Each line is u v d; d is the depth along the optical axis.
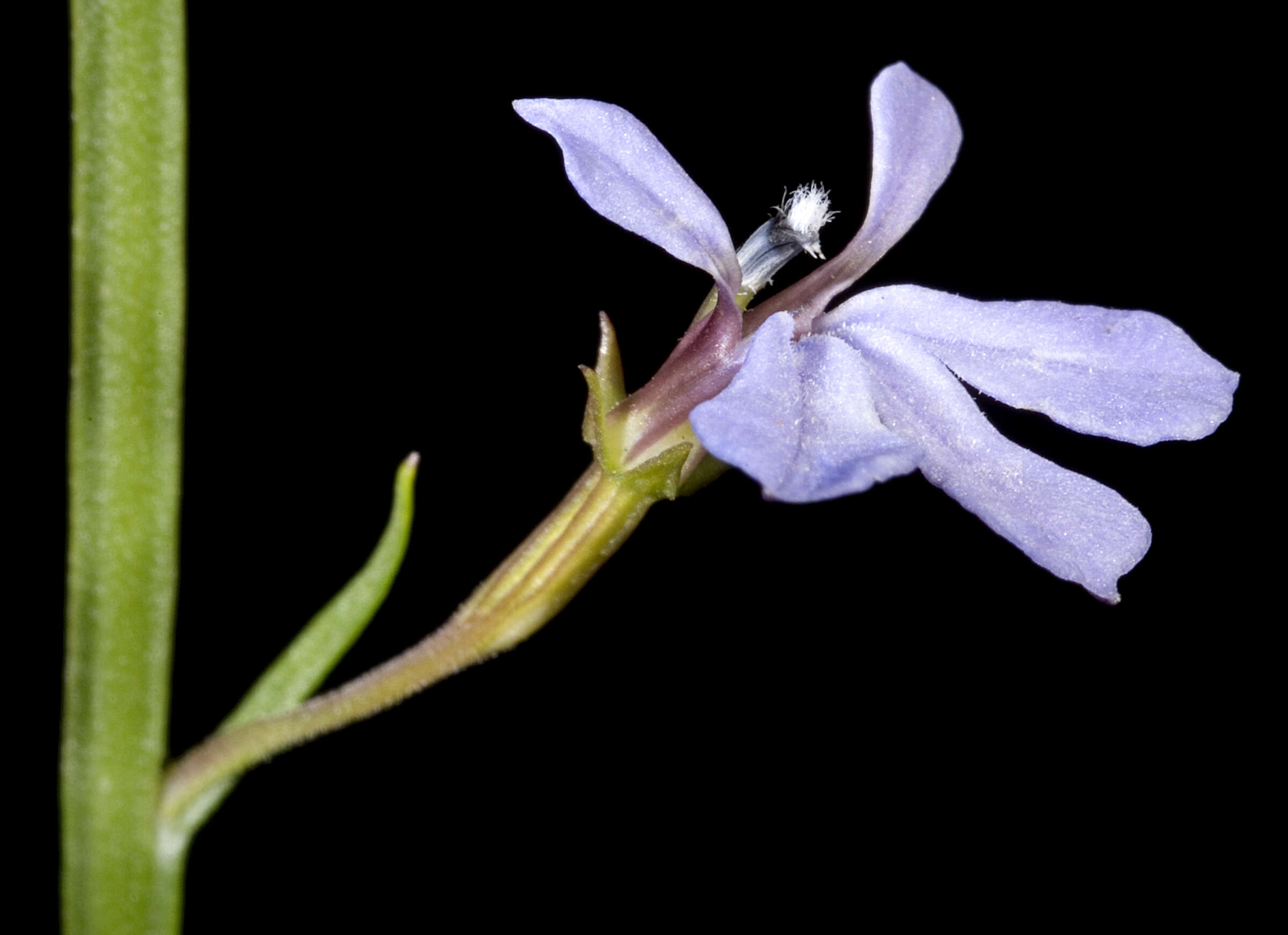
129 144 0.08
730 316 0.09
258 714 0.09
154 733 0.09
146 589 0.08
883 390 0.09
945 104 0.09
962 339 0.09
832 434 0.08
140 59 0.08
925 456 0.09
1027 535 0.08
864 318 0.09
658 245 0.09
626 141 0.09
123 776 0.08
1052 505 0.08
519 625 0.09
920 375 0.09
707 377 0.09
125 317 0.08
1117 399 0.09
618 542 0.09
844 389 0.08
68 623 0.08
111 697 0.08
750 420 0.08
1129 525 0.08
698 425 0.08
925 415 0.09
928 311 0.09
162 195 0.08
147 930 0.09
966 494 0.08
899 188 0.09
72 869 0.09
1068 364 0.09
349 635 0.09
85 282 0.08
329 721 0.09
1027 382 0.09
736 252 0.09
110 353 0.08
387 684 0.09
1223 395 0.09
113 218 0.08
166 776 0.09
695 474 0.09
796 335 0.09
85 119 0.08
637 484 0.09
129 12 0.08
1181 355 0.09
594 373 0.09
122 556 0.08
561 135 0.08
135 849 0.09
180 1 0.08
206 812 0.09
